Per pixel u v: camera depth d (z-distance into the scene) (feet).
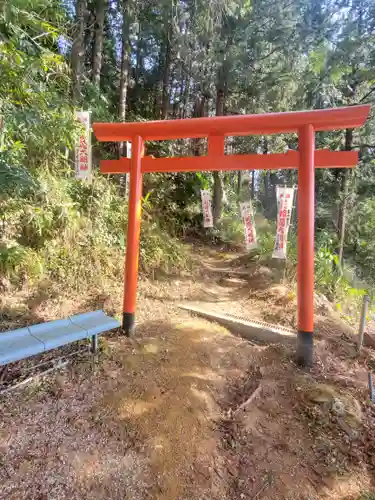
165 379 8.65
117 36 27.99
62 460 5.97
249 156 10.28
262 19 22.82
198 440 6.95
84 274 13.83
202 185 29.53
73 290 13.02
